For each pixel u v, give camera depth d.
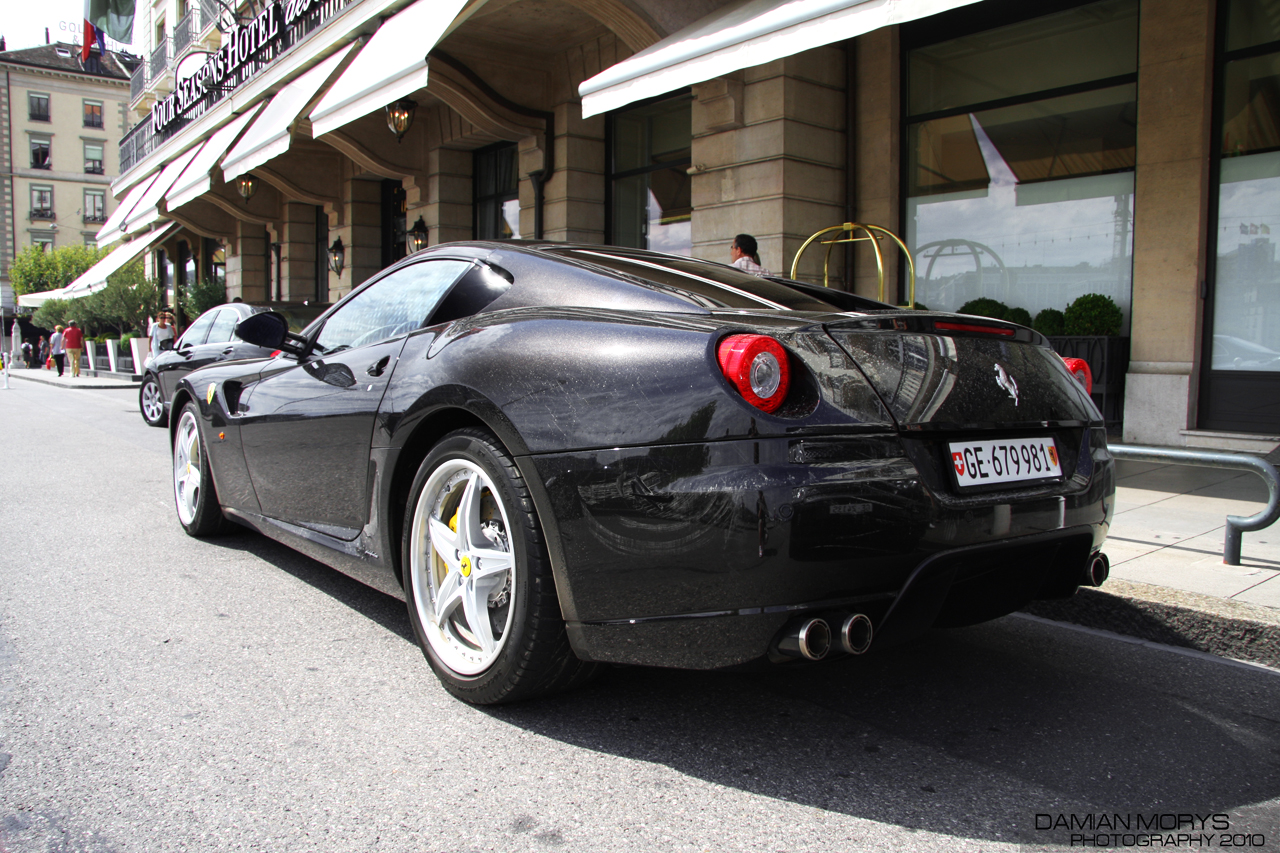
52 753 2.13
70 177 61.72
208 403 4.08
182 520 4.54
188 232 26.53
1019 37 8.18
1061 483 2.33
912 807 1.94
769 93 8.58
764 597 1.88
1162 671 2.82
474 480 2.40
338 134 14.05
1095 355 7.50
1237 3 6.94
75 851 1.72
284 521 3.51
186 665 2.73
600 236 12.29
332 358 3.23
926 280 8.92
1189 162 7.13
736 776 2.07
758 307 2.38
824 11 5.44
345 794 1.95
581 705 2.46
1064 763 2.16
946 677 2.73
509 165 14.16
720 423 1.92
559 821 1.85
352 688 2.56
